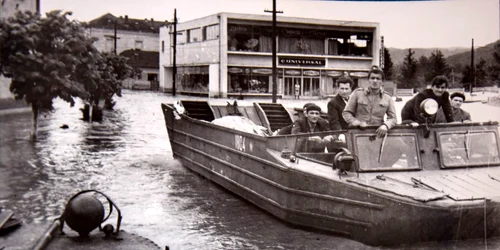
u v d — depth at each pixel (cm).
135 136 1399
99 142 1275
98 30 1766
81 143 1244
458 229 543
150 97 2623
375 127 620
